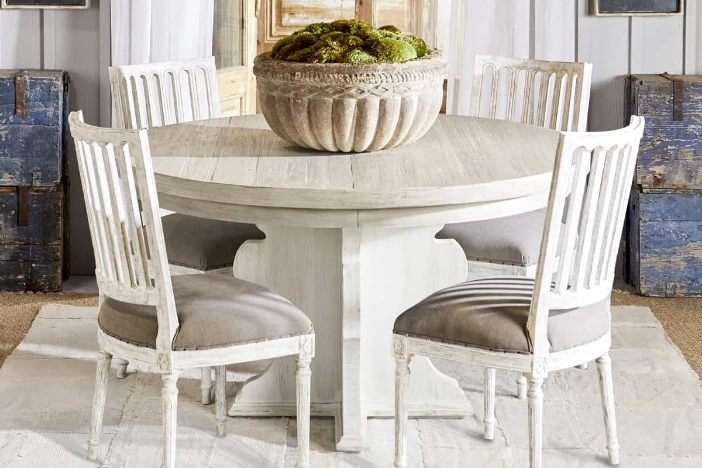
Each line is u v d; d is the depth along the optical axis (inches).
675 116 155.1
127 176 86.4
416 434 111.3
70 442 108.9
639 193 158.1
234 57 182.4
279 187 92.0
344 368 105.5
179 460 105.1
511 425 114.0
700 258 158.4
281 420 115.2
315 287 111.3
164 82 139.6
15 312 150.3
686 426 113.5
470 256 112.7
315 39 103.9
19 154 156.3
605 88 166.4
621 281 168.9
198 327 90.8
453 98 167.3
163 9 160.9
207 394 119.0
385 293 111.0
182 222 118.0
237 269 110.4
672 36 164.6
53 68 163.3
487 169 99.5
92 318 148.4
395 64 99.2
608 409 102.7
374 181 94.3
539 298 88.2
